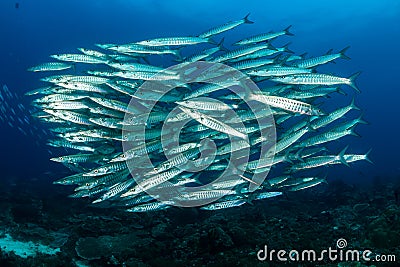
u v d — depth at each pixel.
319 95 4.30
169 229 5.38
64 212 6.31
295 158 4.25
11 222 5.41
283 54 4.89
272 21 26.53
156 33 29.66
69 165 4.51
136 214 5.70
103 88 4.30
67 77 4.36
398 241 3.66
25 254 4.13
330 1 24.52
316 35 27.78
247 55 4.55
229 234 4.35
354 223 5.07
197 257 4.07
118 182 4.02
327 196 7.69
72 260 4.06
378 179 10.08
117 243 4.62
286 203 7.31
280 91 4.25
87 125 4.42
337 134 4.19
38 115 4.62
